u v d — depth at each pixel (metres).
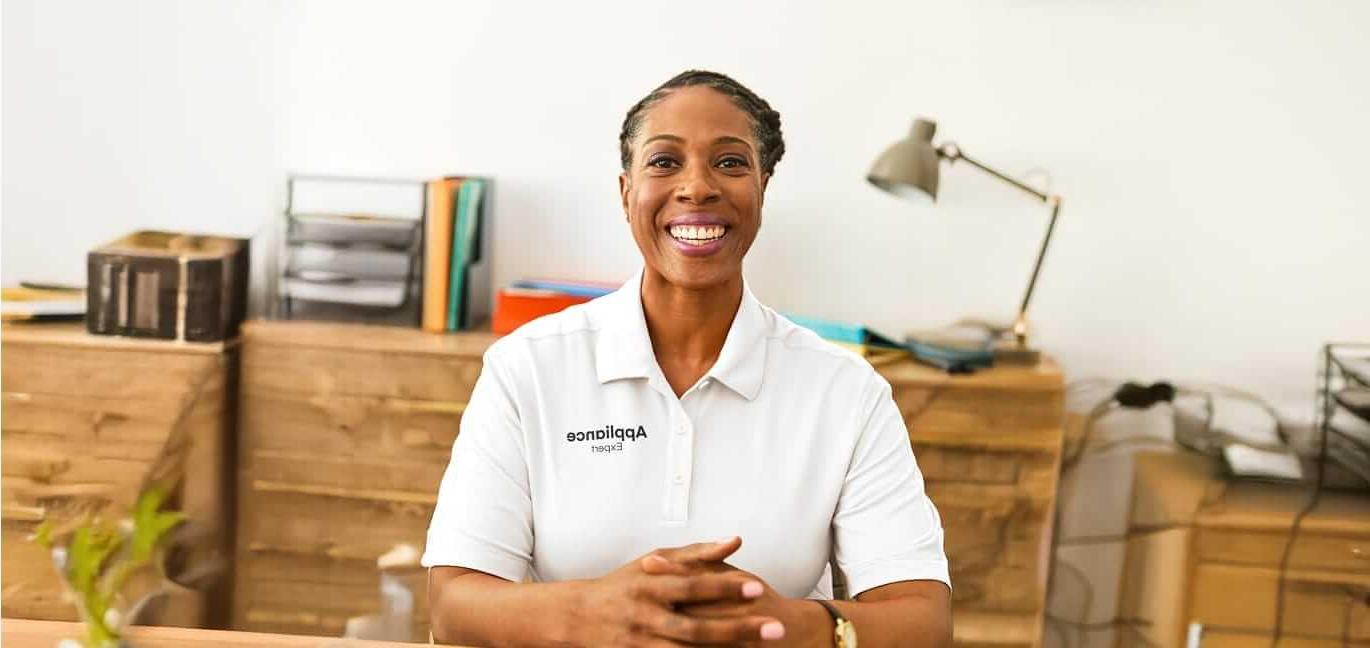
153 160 3.05
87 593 1.25
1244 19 2.84
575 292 2.83
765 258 2.99
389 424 2.73
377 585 2.78
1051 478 2.63
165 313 2.73
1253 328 2.92
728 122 1.58
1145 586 2.77
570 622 1.41
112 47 3.02
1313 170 2.87
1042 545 2.67
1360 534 2.54
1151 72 2.87
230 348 2.78
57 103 3.04
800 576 1.60
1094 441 2.90
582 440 1.60
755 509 1.59
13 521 2.75
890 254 2.96
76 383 2.73
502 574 1.57
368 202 2.88
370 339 2.73
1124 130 2.89
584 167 3.00
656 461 1.60
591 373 1.63
